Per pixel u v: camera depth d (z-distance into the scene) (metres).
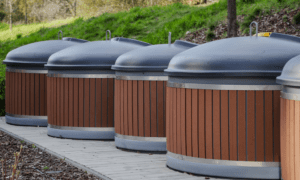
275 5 14.86
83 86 8.35
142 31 19.05
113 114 8.34
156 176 5.46
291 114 4.29
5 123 10.88
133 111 7.14
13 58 10.32
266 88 5.11
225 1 17.45
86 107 8.34
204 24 16.38
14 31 34.34
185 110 5.55
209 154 5.36
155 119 7.02
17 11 46.97
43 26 31.19
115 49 8.46
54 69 8.59
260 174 5.16
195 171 5.48
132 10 22.59
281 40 5.76
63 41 10.70
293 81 4.17
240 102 5.16
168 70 5.75
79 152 7.15
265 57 5.14
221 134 5.27
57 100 8.64
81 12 42.34
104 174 5.56
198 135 5.43
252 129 5.15
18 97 10.34
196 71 5.32
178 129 5.69
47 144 7.90
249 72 5.05
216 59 5.26
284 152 4.48
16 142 8.26
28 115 10.27
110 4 39.88
